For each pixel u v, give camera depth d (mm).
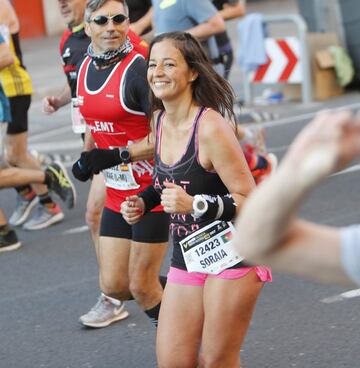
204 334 8422
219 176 8367
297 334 11867
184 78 8367
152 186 9070
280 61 29031
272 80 29203
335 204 18000
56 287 14492
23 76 17078
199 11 16953
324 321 12219
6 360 11789
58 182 16906
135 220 9070
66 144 25719
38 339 12398
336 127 3734
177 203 8008
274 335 11875
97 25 9891
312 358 11133
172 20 17109
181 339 8516
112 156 9883
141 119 10070
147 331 12328
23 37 49312
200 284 8477
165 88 8328
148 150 9852
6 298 14117
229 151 8156
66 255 16125
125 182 10211
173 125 8469
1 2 16734
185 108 8391
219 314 8289
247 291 8312
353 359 11016
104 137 10453
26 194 17953
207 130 8188
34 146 25594
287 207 3945
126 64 9938
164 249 10234
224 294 8273
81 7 12344
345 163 3863
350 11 28984
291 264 4152
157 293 10383
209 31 17047
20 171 16750
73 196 16969
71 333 12508
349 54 29703
